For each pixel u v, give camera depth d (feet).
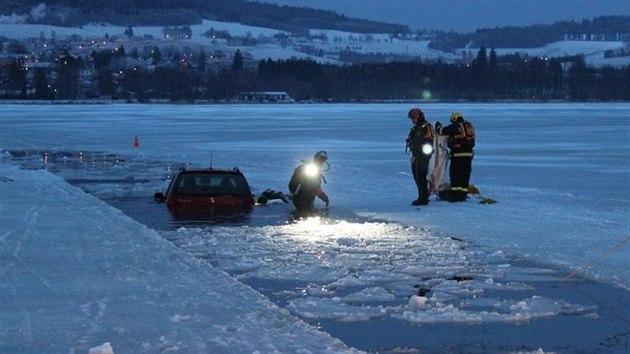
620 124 297.12
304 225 67.77
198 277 47.09
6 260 51.49
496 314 40.42
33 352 33.27
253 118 346.95
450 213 75.10
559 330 37.99
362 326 38.50
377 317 40.06
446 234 63.41
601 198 88.12
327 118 348.38
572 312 41.11
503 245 58.44
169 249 55.31
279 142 192.95
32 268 49.21
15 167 119.34
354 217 72.74
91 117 351.67
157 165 128.67
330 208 78.59
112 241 58.23
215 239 60.49
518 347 35.42
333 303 42.32
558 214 74.54
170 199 77.25
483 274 49.34
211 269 49.37
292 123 299.58
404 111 453.58
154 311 39.63
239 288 44.62
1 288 44.19
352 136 218.38
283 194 82.38
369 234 63.31
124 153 155.63
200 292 43.52
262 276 48.52
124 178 108.78
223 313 39.42
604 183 106.73
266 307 40.65
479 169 126.93
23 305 40.65
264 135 223.30
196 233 63.10
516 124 298.97
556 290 45.55
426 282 47.32
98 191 92.38
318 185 76.23
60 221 67.67
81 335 35.68
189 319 38.24
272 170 117.80
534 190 95.20
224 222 69.05
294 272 49.55
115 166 126.93
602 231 64.49
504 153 160.76
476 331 37.81
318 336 35.91
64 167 125.59
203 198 77.36
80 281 45.83
